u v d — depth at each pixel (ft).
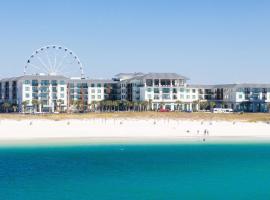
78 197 191.21
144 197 191.21
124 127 464.65
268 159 296.30
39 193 198.18
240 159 296.10
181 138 414.00
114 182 221.66
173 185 214.69
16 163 275.80
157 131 450.30
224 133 453.17
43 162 279.69
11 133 418.92
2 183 219.20
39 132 427.74
